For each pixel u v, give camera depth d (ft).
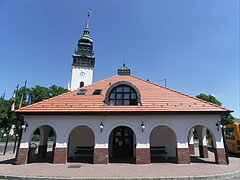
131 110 38.68
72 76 162.91
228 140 60.08
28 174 28.17
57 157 37.70
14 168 32.89
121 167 33.50
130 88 44.55
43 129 50.52
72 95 47.67
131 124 39.14
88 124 39.42
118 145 47.93
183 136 38.24
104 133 38.81
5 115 115.14
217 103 120.57
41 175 27.48
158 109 38.99
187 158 37.17
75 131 49.75
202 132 48.11
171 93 46.65
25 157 37.65
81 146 48.70
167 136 49.34
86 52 171.32
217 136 38.29
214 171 30.01
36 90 132.98
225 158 36.96
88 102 43.06
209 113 38.47
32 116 40.16
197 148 78.13
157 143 48.93
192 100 43.11
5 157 48.85
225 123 124.67
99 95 46.50
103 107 40.70
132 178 25.59
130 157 46.47
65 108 40.42
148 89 48.96
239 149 52.95
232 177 27.89
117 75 60.59
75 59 166.71
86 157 47.11
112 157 46.44
